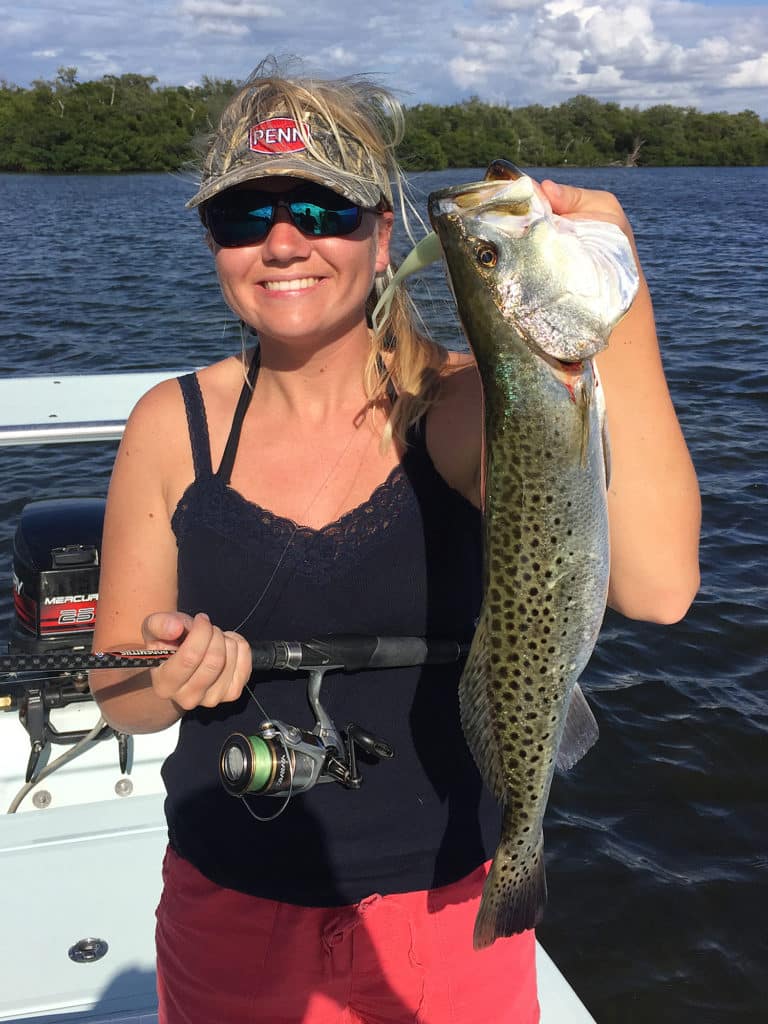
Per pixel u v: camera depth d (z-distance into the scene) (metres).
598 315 0.70
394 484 0.81
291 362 0.84
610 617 3.16
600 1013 1.81
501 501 0.74
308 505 0.83
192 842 0.85
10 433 1.52
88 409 1.65
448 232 0.72
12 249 12.27
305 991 0.82
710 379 5.86
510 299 0.71
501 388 0.73
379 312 0.88
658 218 18.59
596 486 0.73
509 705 0.78
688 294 9.42
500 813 0.86
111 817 1.50
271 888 0.81
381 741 0.79
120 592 0.88
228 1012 0.83
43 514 1.78
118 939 1.27
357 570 0.80
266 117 0.81
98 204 20.22
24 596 1.69
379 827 0.81
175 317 7.62
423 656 0.81
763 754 2.49
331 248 0.80
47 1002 1.17
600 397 0.73
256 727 0.84
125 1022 1.14
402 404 0.82
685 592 0.80
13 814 1.50
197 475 0.85
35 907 1.31
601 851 2.18
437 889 0.81
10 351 6.41
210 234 0.85
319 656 0.78
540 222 0.71
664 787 2.38
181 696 0.74
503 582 0.76
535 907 0.80
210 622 0.81
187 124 33.50
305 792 0.81
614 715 2.64
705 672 2.86
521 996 0.85
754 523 3.81
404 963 0.81
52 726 1.58
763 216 19.23
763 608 3.18
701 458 4.48
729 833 2.24
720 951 1.93
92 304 8.16
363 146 0.84
